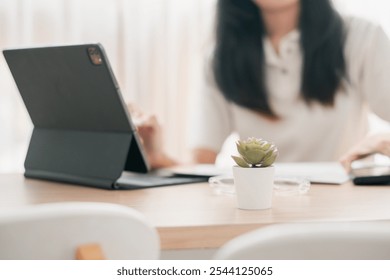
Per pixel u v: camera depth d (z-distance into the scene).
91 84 1.47
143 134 1.82
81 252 0.75
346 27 2.48
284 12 2.46
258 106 2.44
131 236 0.80
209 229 1.07
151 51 3.04
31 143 1.75
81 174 1.57
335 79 2.42
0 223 0.73
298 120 2.45
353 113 2.48
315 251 0.59
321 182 1.58
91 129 1.58
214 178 1.47
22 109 2.94
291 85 2.45
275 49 2.49
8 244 0.74
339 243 0.59
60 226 0.75
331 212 1.18
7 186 1.58
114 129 1.52
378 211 1.18
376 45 2.47
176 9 3.05
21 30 2.93
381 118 2.53
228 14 2.44
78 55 1.46
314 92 2.41
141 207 1.26
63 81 1.55
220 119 2.54
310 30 2.41
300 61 2.45
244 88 2.44
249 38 2.43
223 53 2.45
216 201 1.33
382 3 3.12
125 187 1.51
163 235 1.06
